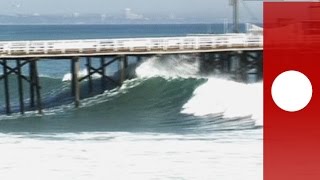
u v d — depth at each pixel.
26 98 174.12
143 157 87.12
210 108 132.88
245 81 149.25
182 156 87.12
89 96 147.00
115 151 91.00
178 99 143.25
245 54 149.50
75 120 126.50
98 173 80.00
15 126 119.12
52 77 184.25
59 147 94.94
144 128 114.25
